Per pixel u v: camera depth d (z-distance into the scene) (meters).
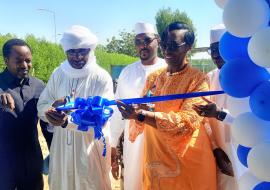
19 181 3.94
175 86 3.30
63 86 3.96
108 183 4.08
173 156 3.22
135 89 4.49
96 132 3.28
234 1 2.50
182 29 3.28
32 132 4.02
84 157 3.85
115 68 23.09
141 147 3.88
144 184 3.47
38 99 4.06
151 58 4.49
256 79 2.55
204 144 3.31
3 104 3.63
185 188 3.22
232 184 3.46
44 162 4.29
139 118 3.08
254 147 2.53
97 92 3.90
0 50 15.94
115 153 4.41
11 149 3.84
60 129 3.90
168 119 3.05
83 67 3.89
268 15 2.51
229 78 2.60
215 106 3.10
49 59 20.31
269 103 2.41
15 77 3.95
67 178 3.88
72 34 3.79
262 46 2.34
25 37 19.73
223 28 3.60
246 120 2.62
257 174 2.51
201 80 3.25
